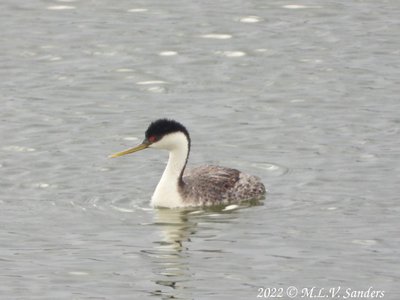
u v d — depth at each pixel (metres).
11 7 30.92
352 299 15.74
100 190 20.09
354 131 22.75
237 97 24.86
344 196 19.61
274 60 27.09
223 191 19.73
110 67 26.73
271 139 22.45
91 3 31.36
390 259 16.97
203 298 15.82
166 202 19.42
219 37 28.62
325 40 28.30
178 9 30.83
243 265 16.89
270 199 19.70
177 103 24.56
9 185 20.20
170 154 19.64
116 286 16.23
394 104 24.20
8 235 18.06
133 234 18.20
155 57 27.39
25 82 25.84
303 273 16.56
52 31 29.12
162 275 16.56
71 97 24.94
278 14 30.30
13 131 22.83
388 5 30.81
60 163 21.25
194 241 17.86
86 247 17.62
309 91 25.09
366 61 26.84
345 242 17.64
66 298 15.86
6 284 16.31
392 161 21.08
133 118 23.66
